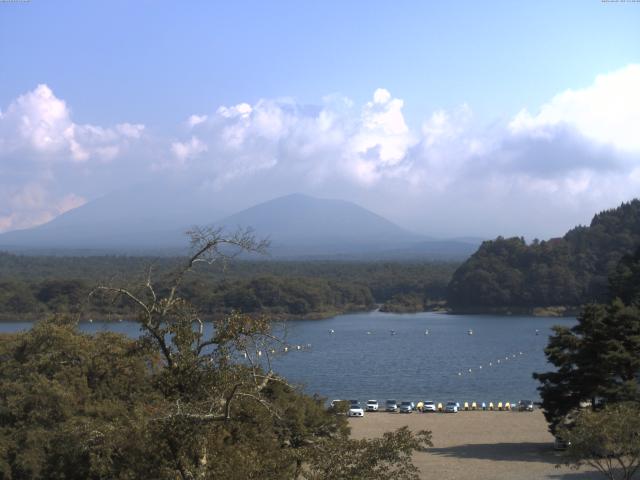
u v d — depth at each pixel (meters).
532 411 85.19
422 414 83.62
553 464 50.16
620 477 42.56
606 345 51.44
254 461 19.69
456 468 49.28
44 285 153.00
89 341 39.25
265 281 195.50
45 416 33.97
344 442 20.67
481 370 124.38
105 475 22.34
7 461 31.95
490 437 65.50
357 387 107.75
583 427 31.19
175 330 20.59
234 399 20.48
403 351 148.50
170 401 20.36
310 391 103.50
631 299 90.44
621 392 49.84
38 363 38.16
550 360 54.72
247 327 20.52
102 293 22.41
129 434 20.03
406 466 20.41
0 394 36.59
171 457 19.47
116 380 36.59
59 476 29.64
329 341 167.50
